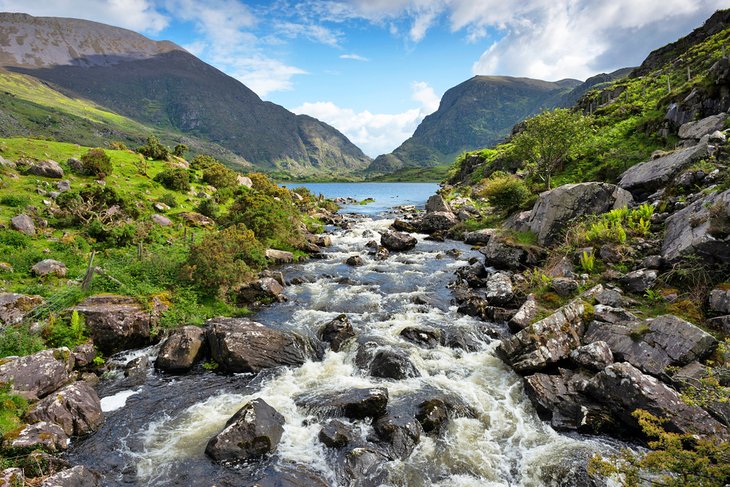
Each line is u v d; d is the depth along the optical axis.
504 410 12.66
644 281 16.98
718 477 6.50
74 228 28.69
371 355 15.53
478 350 16.64
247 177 64.12
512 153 50.81
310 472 9.94
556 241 26.64
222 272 21.78
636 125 47.50
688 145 32.28
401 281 26.67
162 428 11.76
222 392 13.83
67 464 9.80
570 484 9.61
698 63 63.78
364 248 37.81
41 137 50.41
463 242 40.22
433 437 11.46
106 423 11.95
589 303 16.88
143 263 22.58
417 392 13.52
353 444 10.94
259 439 10.55
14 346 13.77
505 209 43.59
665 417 10.35
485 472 10.12
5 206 28.61
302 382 14.46
